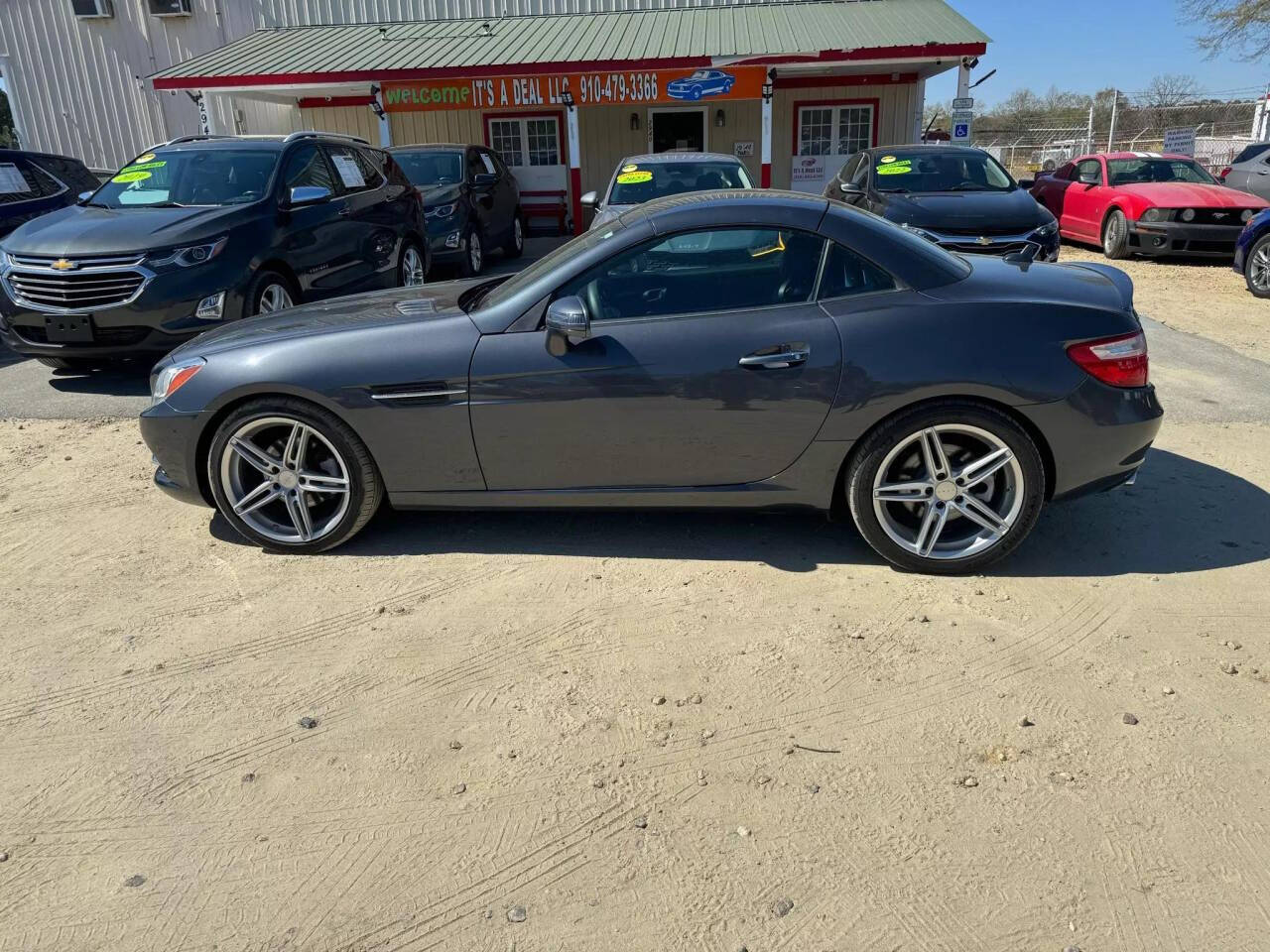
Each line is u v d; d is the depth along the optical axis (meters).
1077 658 3.15
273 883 2.28
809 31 16.23
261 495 4.01
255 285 6.78
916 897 2.20
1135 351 3.59
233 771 2.68
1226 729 2.77
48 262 6.27
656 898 2.21
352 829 2.45
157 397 4.02
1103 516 4.32
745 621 3.44
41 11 19.20
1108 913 2.14
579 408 3.67
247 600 3.67
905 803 2.50
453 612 3.54
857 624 3.40
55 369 7.55
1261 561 3.84
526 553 4.03
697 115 18.70
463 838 2.41
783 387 3.58
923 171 10.73
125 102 19.78
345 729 2.86
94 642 3.38
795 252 3.68
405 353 3.75
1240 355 7.46
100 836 2.45
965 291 3.63
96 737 2.85
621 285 3.71
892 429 3.58
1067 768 2.62
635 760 2.70
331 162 8.20
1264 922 2.10
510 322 3.73
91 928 2.16
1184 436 5.46
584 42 16.70
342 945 2.10
